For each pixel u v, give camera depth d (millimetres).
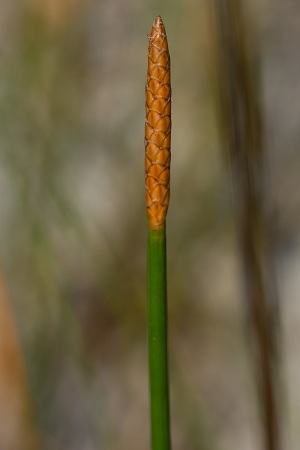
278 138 718
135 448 602
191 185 654
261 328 406
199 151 652
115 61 682
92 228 660
